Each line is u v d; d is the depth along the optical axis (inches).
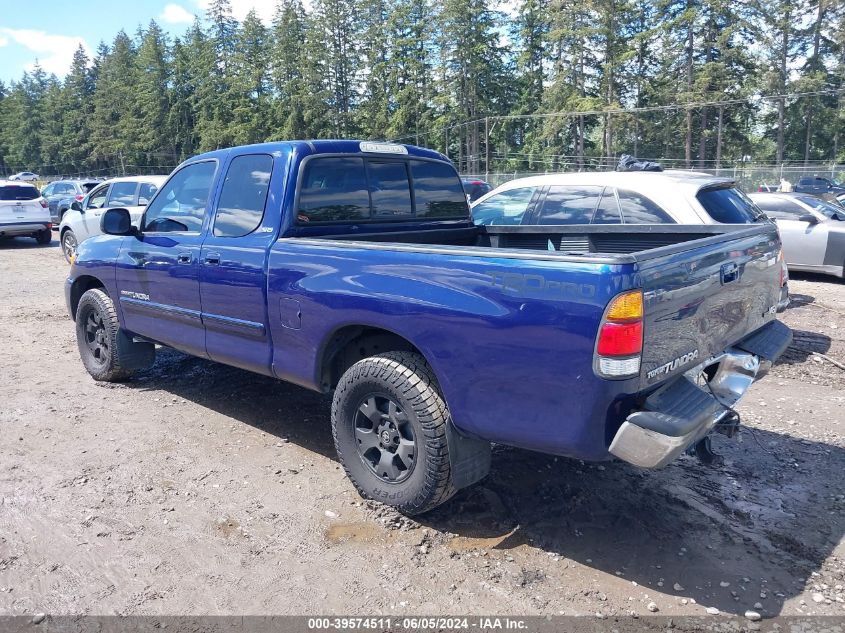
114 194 504.7
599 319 104.7
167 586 119.2
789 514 145.2
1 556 128.3
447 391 126.0
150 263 196.7
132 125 3196.4
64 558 127.7
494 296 116.8
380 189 182.4
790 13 2032.5
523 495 151.9
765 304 154.6
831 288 422.3
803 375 246.4
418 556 128.6
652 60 2171.5
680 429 106.3
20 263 578.6
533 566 125.3
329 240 147.8
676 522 140.9
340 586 119.4
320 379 152.7
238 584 119.9
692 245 122.7
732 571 124.0
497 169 2353.6
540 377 112.8
